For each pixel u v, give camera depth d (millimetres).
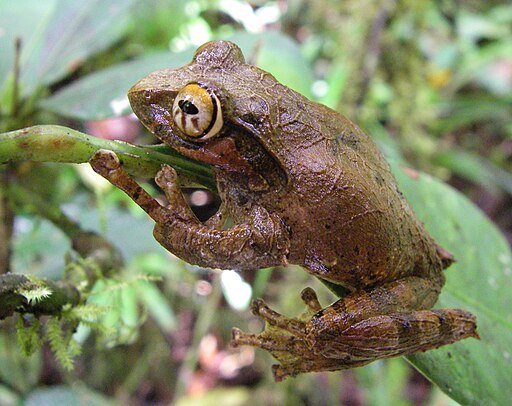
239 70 111
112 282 145
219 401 292
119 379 291
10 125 144
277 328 106
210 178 105
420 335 105
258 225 103
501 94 383
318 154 106
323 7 272
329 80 258
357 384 299
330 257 106
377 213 107
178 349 306
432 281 117
